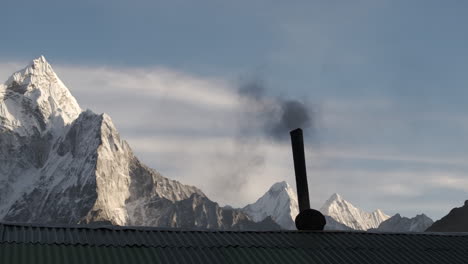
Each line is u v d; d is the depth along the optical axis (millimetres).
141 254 22797
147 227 25219
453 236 29422
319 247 26078
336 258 25297
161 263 22375
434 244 28188
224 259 23672
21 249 21594
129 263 21969
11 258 20859
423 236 29062
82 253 22062
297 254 25125
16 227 23406
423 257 26766
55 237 22969
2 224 23469
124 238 23828
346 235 27875
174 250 23609
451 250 27750
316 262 24641
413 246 27672
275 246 25547
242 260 23797
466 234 29766
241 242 25359
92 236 23547
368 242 27344
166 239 24469
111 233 24141
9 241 21969
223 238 25500
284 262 24203
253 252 24609
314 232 27641
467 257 27328
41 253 21547
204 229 26125
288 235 26984
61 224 24203
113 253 22500
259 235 26453
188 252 23672
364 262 25359
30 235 22812
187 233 25406
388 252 26672
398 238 28344
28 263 20703
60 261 21203
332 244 26578
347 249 26312
